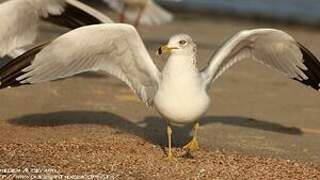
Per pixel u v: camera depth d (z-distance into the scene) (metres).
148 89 12.69
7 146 12.52
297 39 27.53
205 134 14.38
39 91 17.11
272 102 17.69
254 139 14.23
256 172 11.80
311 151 13.60
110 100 16.80
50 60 12.30
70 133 13.78
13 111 15.29
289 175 11.80
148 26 28.61
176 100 11.77
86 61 12.55
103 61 12.66
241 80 20.03
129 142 13.29
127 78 12.85
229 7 33.91
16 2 13.05
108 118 15.19
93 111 15.70
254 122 15.67
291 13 32.81
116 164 11.73
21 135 13.48
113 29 11.96
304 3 34.66
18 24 13.22
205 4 34.69
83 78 18.84
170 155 12.21
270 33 12.59
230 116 16.09
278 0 35.16
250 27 29.86
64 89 17.50
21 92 16.89
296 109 17.09
